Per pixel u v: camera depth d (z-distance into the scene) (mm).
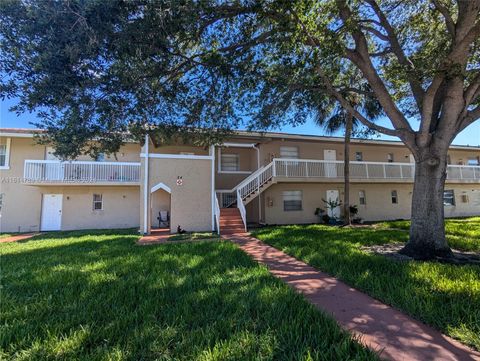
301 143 18000
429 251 6852
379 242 8992
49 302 4121
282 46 6840
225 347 2824
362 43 7660
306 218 17266
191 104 8078
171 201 13297
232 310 3736
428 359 2750
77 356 2775
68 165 14914
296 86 8344
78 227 16109
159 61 5848
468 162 21906
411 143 7391
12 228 15180
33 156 15586
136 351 2824
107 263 6484
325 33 6707
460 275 5016
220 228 12766
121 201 16750
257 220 17031
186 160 13648
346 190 15016
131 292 4473
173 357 2705
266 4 6008
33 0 4410
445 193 20188
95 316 3643
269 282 4949
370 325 3486
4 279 5383
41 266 6359
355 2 7566
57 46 4715
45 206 15836
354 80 10773
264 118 9234
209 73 7414
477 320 3303
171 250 8047
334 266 6016
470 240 8734
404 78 7266
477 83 6828
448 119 7012
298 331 3141
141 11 5000
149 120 7488
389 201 19031
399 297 4156
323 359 2660
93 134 5945
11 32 4656
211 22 6320
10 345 2957
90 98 5473
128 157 16875
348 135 14859
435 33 8695
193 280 5094
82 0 4438
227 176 17391
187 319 3494
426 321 3510
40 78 5043
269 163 16188
